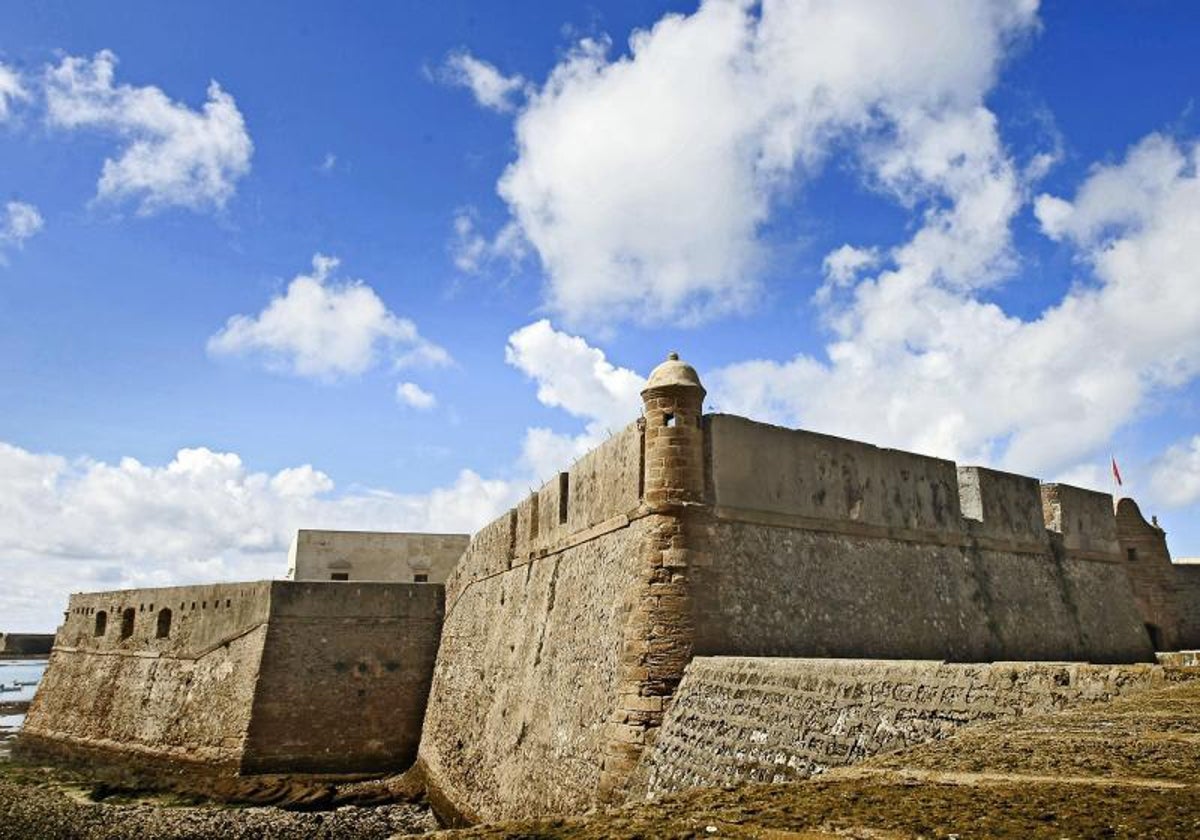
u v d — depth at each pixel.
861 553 21.42
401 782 31.95
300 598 34.69
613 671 18.00
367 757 33.50
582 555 22.11
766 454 20.09
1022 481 27.53
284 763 32.66
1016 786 7.30
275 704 33.16
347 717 33.84
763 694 13.71
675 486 18.30
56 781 35.06
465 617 32.47
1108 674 10.48
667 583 17.58
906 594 22.05
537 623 24.20
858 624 20.47
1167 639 33.81
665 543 17.89
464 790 26.05
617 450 20.73
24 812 29.75
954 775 7.97
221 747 33.28
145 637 39.59
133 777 34.78
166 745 35.31
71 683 42.41
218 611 36.38
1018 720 9.98
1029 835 6.03
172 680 36.91
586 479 22.72
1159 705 9.56
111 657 40.88
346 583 35.41
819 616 19.69
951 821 6.51
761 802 7.87
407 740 34.25
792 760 12.14
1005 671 10.80
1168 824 5.93
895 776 8.34
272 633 33.97
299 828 27.91
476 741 26.64
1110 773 7.34
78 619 44.53
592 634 19.83
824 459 21.47
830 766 11.48
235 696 33.84
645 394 19.25
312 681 33.88
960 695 10.86
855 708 11.87
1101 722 9.13
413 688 35.00
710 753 13.92
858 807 7.27
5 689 87.19
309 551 45.94
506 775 22.81
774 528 19.70
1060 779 7.33
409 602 36.09
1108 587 29.64
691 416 18.88
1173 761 7.44
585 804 17.30
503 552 29.50
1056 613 26.52
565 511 24.64
